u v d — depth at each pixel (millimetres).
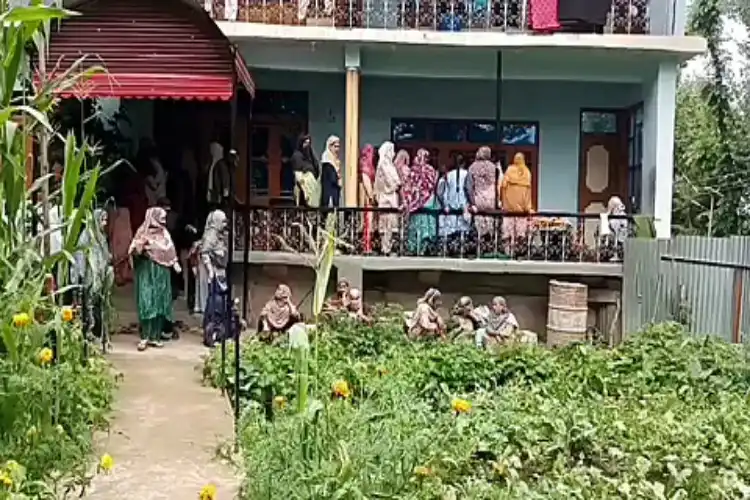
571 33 15805
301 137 16094
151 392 8617
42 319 7059
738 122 24094
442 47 15586
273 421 6965
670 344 11023
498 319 12945
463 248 14977
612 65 16547
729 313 11977
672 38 15453
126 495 5660
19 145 6156
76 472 5566
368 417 5961
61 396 6141
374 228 14867
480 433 6879
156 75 8008
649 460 6551
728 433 7441
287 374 9055
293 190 16828
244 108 16719
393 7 16266
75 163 6414
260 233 14406
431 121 17828
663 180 16062
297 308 12844
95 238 7184
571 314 14617
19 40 5949
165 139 16234
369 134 17797
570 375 10266
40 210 7641
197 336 11930
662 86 16109
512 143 17906
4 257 5977
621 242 15227
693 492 6148
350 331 11766
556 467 6430
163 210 11555
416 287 15133
